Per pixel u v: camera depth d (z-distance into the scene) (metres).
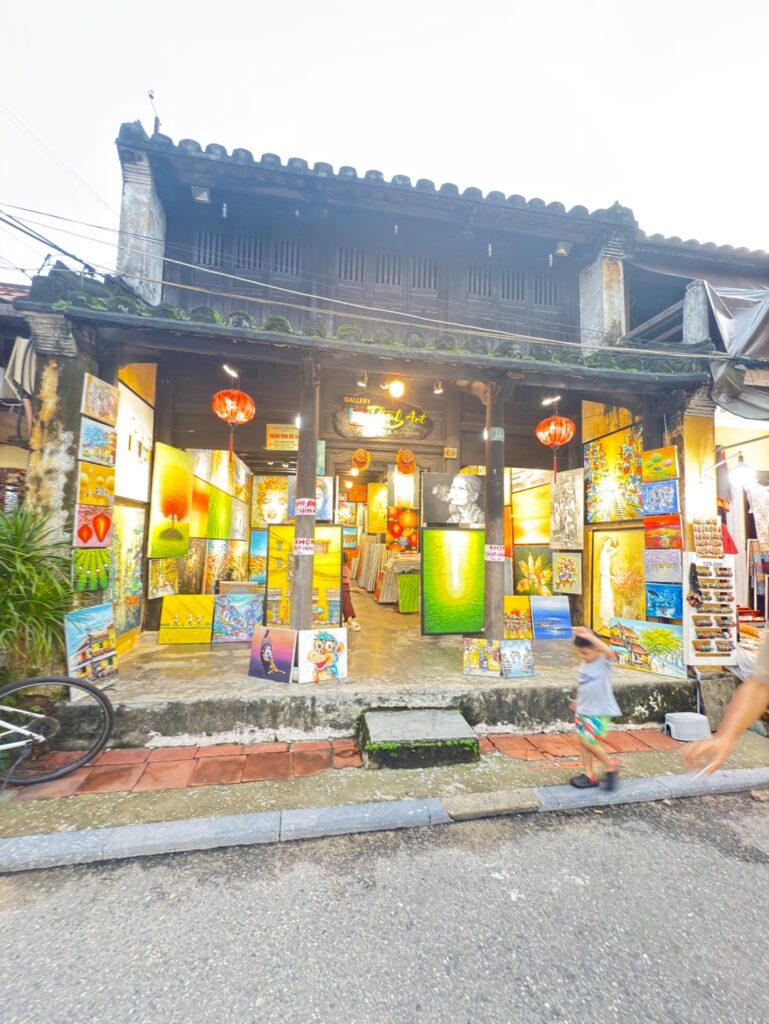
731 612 5.12
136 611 5.86
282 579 6.77
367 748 3.80
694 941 2.24
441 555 6.92
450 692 4.50
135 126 5.75
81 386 4.30
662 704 4.90
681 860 2.87
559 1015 1.87
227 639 6.06
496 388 5.47
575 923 2.34
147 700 4.06
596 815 3.35
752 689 1.23
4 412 5.71
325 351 4.73
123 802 3.25
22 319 4.89
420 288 7.25
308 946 2.18
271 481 8.95
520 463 7.97
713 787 3.68
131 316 4.23
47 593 3.79
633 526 6.43
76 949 2.14
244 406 5.40
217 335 4.42
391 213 6.75
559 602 7.02
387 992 1.95
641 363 5.35
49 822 3.02
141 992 1.93
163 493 6.10
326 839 3.00
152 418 6.23
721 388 5.23
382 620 8.38
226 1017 1.83
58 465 4.20
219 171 6.08
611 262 7.10
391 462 7.77
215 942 2.20
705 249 7.13
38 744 3.76
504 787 3.59
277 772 3.69
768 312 5.35
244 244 6.78
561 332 7.52
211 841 2.88
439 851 2.91
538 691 4.65
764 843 3.06
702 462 5.41
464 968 2.07
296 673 4.58
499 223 6.91
